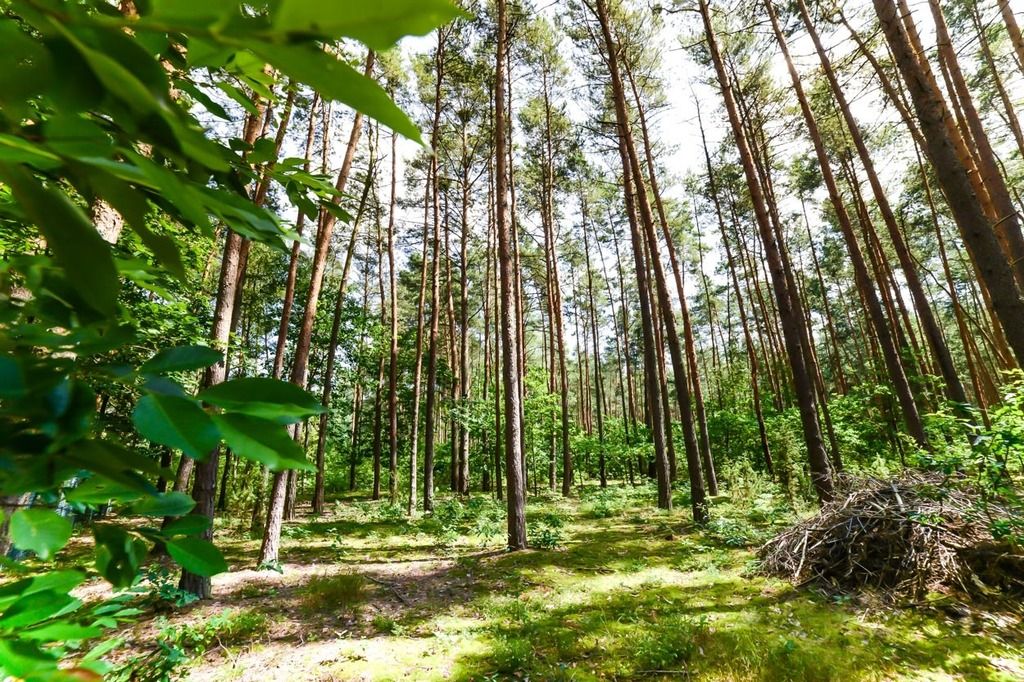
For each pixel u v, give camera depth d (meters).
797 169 16.19
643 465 23.30
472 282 27.36
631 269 28.09
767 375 19.98
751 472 11.35
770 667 3.76
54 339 0.38
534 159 17.09
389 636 4.69
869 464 11.34
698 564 6.49
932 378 11.55
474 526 10.43
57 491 0.45
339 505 14.20
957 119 9.49
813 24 9.67
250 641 4.54
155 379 0.35
